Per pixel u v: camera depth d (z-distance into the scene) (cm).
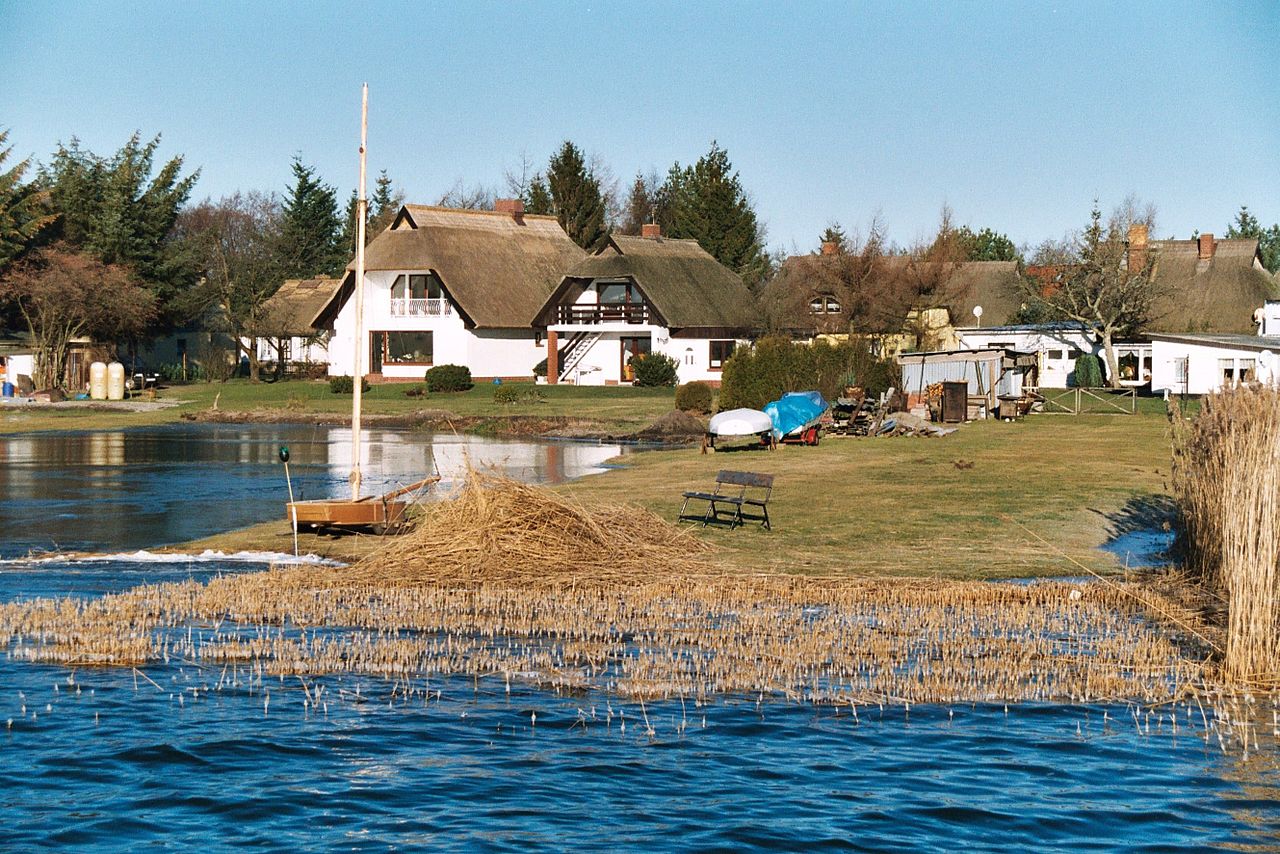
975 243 12431
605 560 2300
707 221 11325
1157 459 3906
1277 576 1720
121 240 9544
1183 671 1644
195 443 5250
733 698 1529
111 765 1302
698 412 6109
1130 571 2255
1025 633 1841
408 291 8800
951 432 4719
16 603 1967
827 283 8338
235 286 9575
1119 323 7875
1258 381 2262
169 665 1648
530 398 7131
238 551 2478
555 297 8456
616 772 1295
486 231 9225
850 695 1540
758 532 2659
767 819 1186
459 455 4612
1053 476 3516
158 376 9356
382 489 3525
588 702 1513
